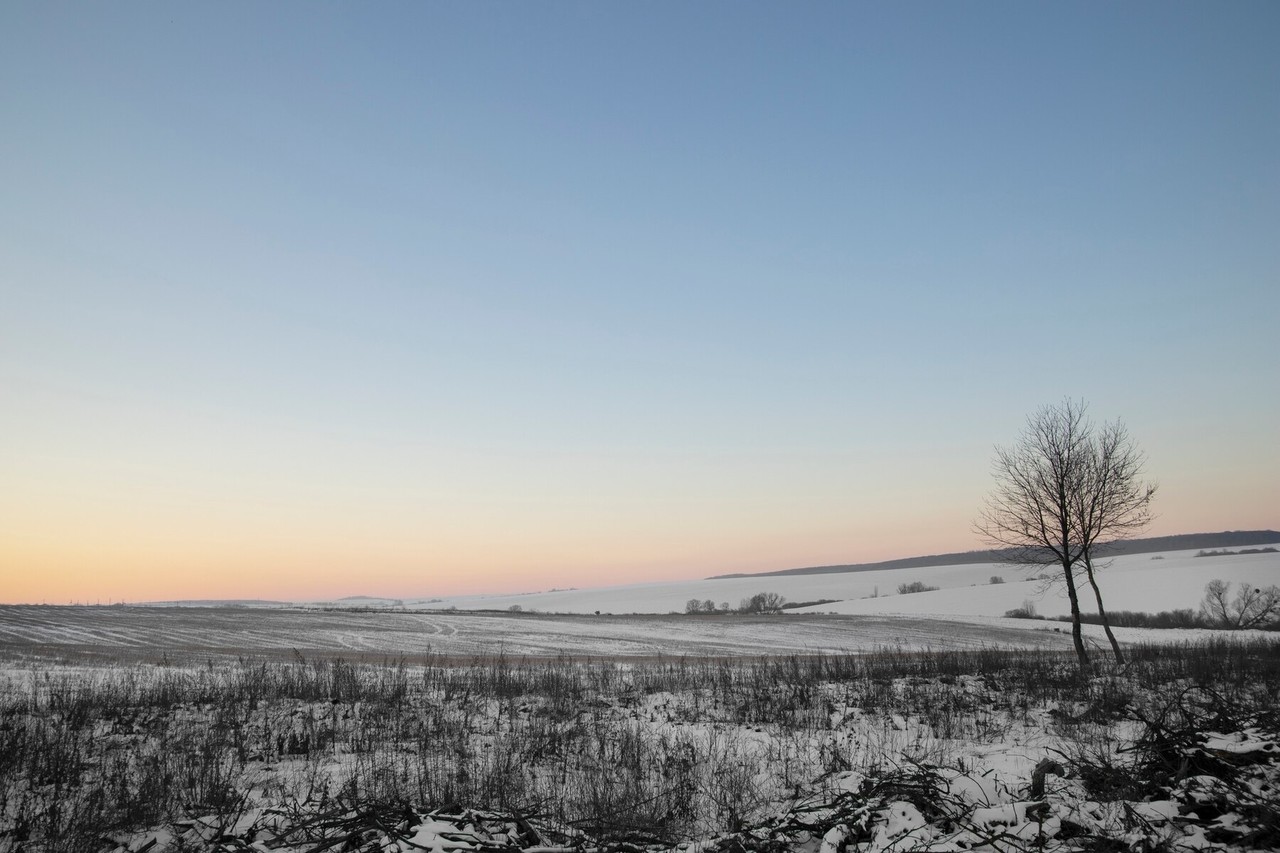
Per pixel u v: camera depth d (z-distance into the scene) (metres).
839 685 20.02
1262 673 20.17
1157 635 51.06
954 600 90.44
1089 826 7.36
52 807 8.16
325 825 7.63
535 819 8.28
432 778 10.12
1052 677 20.92
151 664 24.94
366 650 35.81
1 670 21.91
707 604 101.12
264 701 16.34
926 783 8.43
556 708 15.95
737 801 9.20
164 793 9.09
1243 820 6.98
